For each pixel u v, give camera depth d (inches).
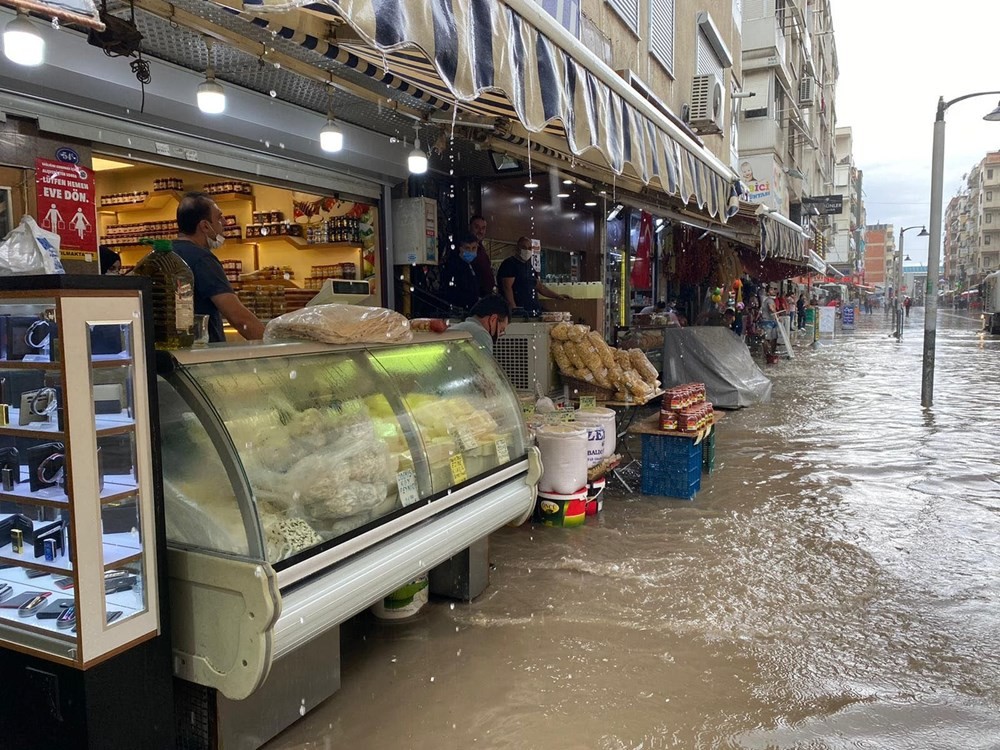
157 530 86.7
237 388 99.5
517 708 109.9
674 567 166.6
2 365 79.5
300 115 201.3
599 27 350.3
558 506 193.0
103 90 149.8
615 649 128.5
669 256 560.7
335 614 97.9
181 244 137.5
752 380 425.4
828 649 129.3
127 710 84.2
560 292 323.9
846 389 497.7
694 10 530.6
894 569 167.0
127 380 83.0
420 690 115.1
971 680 119.3
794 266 792.9
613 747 100.6
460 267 281.1
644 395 222.2
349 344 123.8
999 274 1264.8
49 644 81.2
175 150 176.4
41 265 87.0
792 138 1206.3
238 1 102.6
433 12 96.0
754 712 109.3
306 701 107.8
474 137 207.9
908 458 281.1
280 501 95.6
